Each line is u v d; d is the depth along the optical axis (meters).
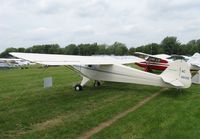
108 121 7.32
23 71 25.89
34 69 29.22
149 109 8.52
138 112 8.13
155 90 12.13
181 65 10.82
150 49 70.25
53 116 7.82
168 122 7.00
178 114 7.81
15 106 9.13
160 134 6.10
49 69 27.28
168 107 8.74
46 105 9.25
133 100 9.97
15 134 6.31
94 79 12.62
